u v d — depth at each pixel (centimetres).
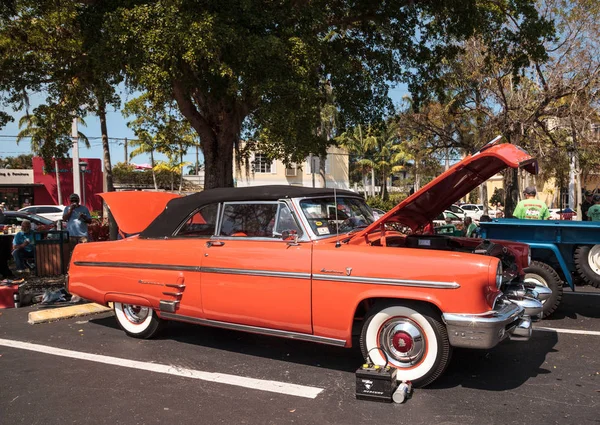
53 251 889
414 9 1255
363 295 421
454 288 391
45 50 1174
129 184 4041
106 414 380
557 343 552
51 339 592
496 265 389
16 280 934
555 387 424
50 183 3703
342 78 1206
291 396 411
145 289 547
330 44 1275
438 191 512
